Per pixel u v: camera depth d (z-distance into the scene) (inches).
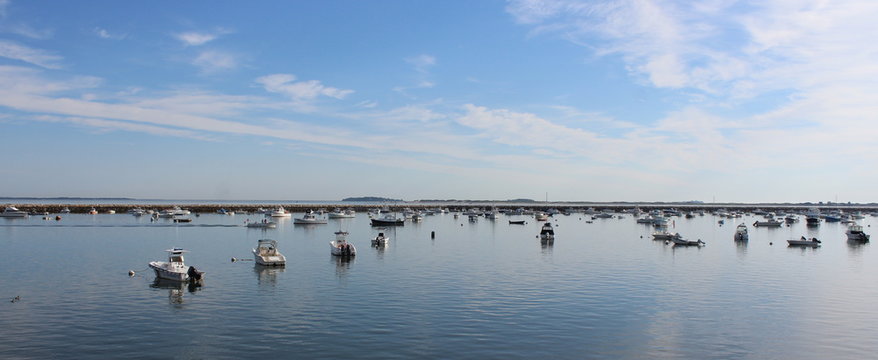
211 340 1229.7
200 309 1492.4
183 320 1384.1
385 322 1370.6
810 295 1734.7
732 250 3065.9
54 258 2434.8
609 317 1443.2
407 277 1993.1
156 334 1270.9
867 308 1567.4
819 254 2906.0
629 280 1962.4
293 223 5492.1
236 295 1667.1
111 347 1181.1
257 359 1116.5
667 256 2714.1
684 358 1150.3
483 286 1824.6
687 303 1606.8
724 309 1541.6
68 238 3457.2
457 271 2139.5
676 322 1403.8
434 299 1622.8
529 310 1499.8
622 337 1277.1
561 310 1504.7
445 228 4926.2
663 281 1947.6
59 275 1975.9
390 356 1136.2
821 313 1508.4
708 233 4724.4
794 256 2797.7
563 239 3742.6
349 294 1688.0
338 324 1352.1
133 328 1315.2
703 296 1702.8
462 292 1723.7
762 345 1236.5
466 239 3673.7
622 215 7785.4
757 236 4315.9
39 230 4116.6
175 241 3339.1
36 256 2506.2
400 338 1248.2
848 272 2224.4
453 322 1375.5
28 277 1932.8
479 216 7263.8
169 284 1824.6
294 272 2096.5
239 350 1167.0
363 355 1140.5
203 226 4753.9
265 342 1217.4
